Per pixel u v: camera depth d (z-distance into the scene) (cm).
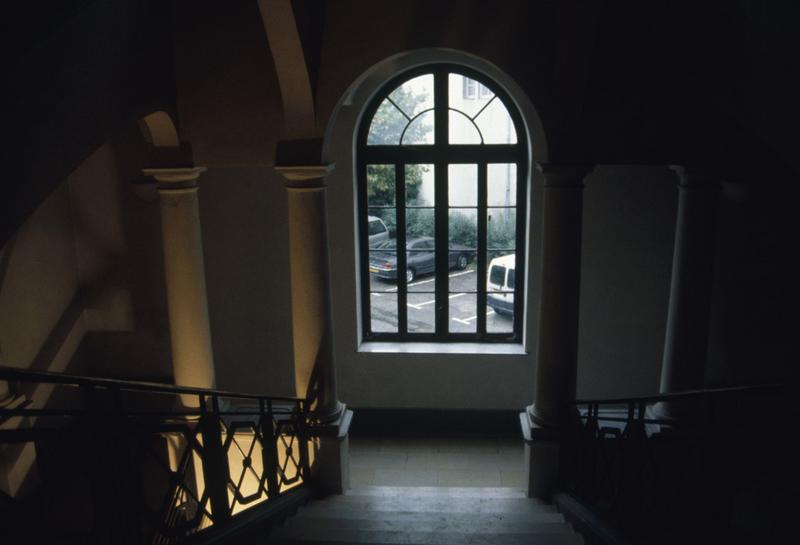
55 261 846
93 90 489
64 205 861
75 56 458
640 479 482
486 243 912
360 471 857
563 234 645
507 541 536
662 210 850
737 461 368
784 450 346
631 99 606
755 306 786
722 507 378
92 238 880
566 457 688
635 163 620
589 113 612
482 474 851
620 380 898
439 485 828
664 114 607
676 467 430
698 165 616
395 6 606
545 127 618
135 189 821
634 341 884
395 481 836
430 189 899
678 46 589
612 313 880
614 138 615
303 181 652
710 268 655
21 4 399
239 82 645
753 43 495
